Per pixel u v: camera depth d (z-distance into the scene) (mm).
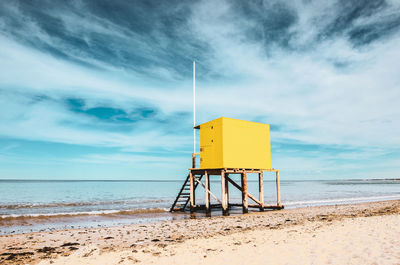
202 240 9656
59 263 7477
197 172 20953
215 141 18484
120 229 13125
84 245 9836
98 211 22141
